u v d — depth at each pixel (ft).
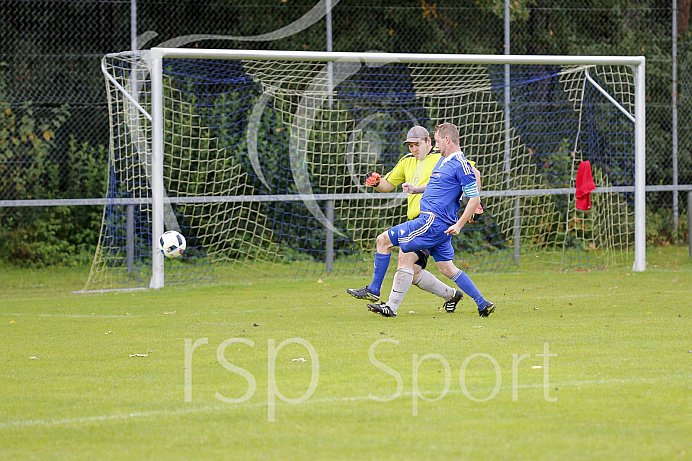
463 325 89.92
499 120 177.88
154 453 46.98
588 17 193.26
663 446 46.34
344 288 129.80
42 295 126.93
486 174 175.22
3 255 165.78
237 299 117.39
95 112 170.71
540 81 186.39
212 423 52.65
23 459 46.47
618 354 72.23
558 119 186.60
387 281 138.41
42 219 168.55
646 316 95.20
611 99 151.53
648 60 185.26
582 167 141.59
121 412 55.67
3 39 165.58
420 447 47.01
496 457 45.09
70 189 169.58
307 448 47.26
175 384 63.52
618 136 188.34
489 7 177.68
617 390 59.00
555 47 191.31
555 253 171.42
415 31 184.14
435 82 162.30
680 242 193.57
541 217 173.88
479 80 162.40
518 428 50.26
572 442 47.34
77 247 171.22
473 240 171.32
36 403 58.44
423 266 99.91
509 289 125.29
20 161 165.48
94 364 71.92
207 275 149.28
